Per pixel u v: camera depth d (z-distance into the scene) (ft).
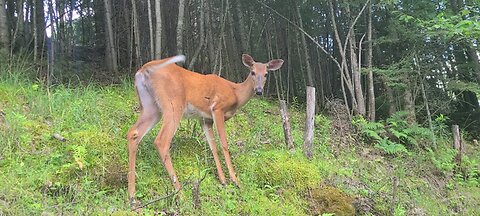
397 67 32.83
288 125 22.22
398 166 25.31
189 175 17.38
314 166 20.43
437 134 33.01
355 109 32.12
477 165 28.50
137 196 15.52
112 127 20.22
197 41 42.73
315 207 17.99
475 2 31.68
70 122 19.75
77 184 15.35
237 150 21.06
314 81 48.85
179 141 19.70
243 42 42.11
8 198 13.64
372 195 20.06
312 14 46.65
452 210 22.70
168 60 16.53
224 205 16.19
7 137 16.78
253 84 19.66
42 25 41.65
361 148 26.96
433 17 31.24
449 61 38.60
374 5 35.12
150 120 16.43
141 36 42.55
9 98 21.36
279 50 50.08
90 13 53.06
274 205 17.04
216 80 18.71
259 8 47.06
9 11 40.57
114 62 39.45
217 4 43.65
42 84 24.88
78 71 36.63
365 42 34.04
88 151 16.94
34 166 15.74
